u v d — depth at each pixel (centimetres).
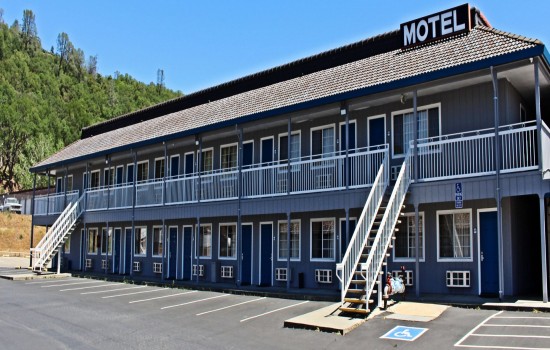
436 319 1231
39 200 3306
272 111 1881
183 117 2588
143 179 2819
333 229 1886
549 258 1620
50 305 1702
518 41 1400
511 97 1584
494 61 1375
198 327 1312
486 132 1562
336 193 1691
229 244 2258
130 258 2783
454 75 1459
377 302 1404
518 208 1561
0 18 19338
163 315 1488
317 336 1159
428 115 1702
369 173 1675
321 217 1928
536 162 1384
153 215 2384
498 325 1134
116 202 2656
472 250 1559
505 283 1482
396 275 1667
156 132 2553
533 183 1325
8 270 3070
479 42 1533
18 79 12862
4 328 1345
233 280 2211
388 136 1786
